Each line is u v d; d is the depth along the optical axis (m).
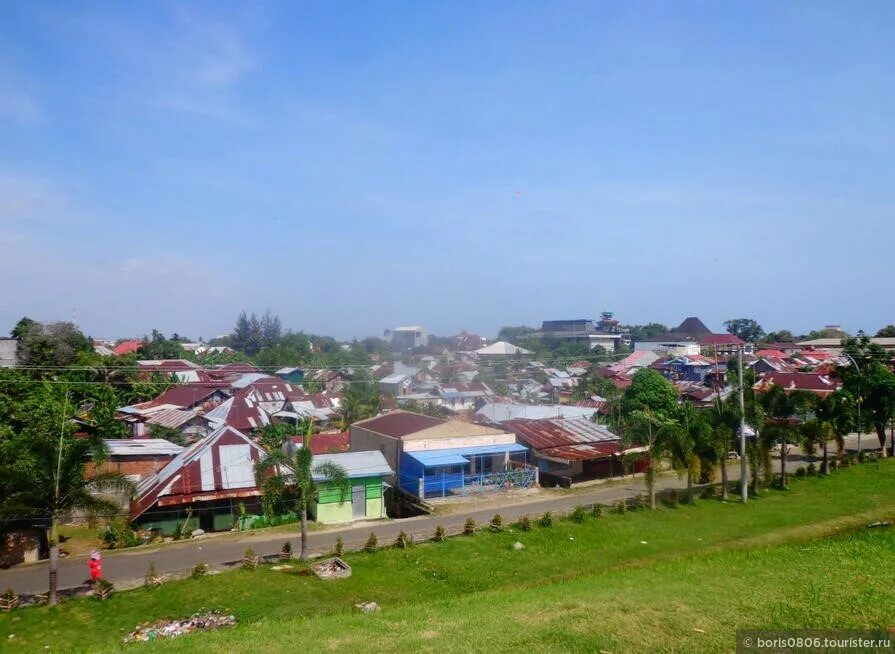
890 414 54.25
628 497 40.84
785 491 42.00
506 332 169.62
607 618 17.25
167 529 33.47
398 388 87.62
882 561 23.80
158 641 17.95
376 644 16.05
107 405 54.03
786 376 79.88
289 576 26.05
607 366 120.44
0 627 21.03
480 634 16.47
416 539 31.84
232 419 58.84
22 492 23.16
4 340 60.88
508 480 42.81
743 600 18.58
